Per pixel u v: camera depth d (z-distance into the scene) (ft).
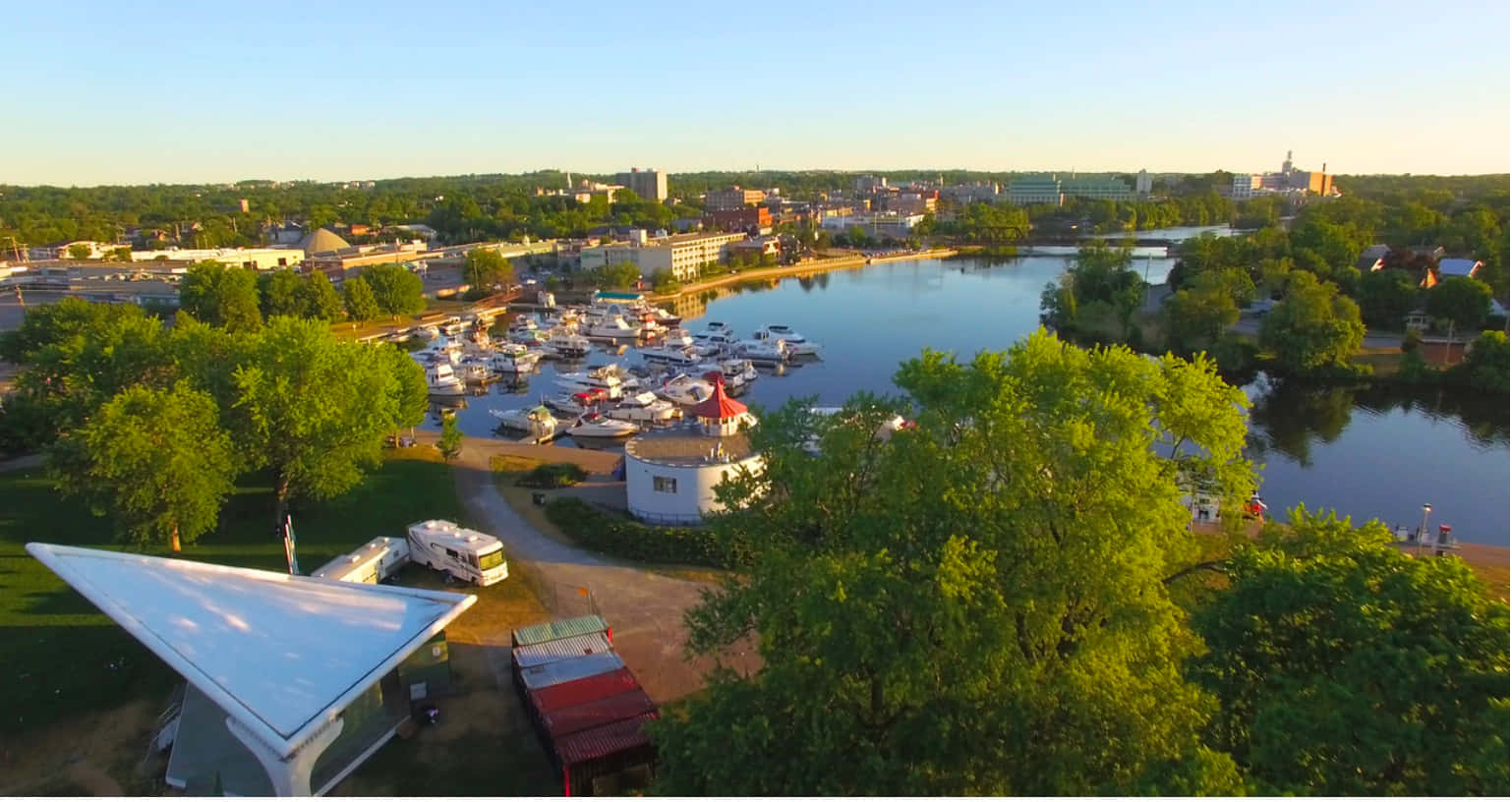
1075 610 98.99
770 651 91.35
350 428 183.11
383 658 112.68
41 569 159.22
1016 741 83.82
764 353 456.86
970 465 104.17
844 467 114.01
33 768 111.34
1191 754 73.15
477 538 168.76
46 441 235.20
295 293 509.76
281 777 97.86
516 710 126.62
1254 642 85.51
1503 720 64.69
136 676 129.18
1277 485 261.85
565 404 357.20
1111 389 112.37
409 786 110.11
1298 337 402.93
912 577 93.25
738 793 84.33
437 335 501.97
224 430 172.76
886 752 89.51
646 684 133.28
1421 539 193.67
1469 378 378.73
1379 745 66.39
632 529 182.50
